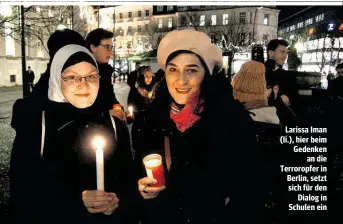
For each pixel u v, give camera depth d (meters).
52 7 20.06
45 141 1.59
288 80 3.96
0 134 8.42
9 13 10.20
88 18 25.81
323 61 34.84
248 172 1.51
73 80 1.65
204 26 57.44
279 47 3.95
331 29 34.38
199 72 1.63
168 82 1.67
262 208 1.51
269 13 57.81
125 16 76.00
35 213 1.52
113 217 1.68
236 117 1.58
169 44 1.65
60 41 1.84
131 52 66.06
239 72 2.45
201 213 1.55
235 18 58.03
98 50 3.23
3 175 5.14
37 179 1.54
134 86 5.70
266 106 2.39
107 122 1.79
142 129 1.79
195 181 1.57
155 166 1.54
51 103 1.68
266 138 2.36
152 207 1.67
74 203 1.56
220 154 1.55
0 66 27.98
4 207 3.96
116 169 1.79
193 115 1.63
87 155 1.66
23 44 13.99
